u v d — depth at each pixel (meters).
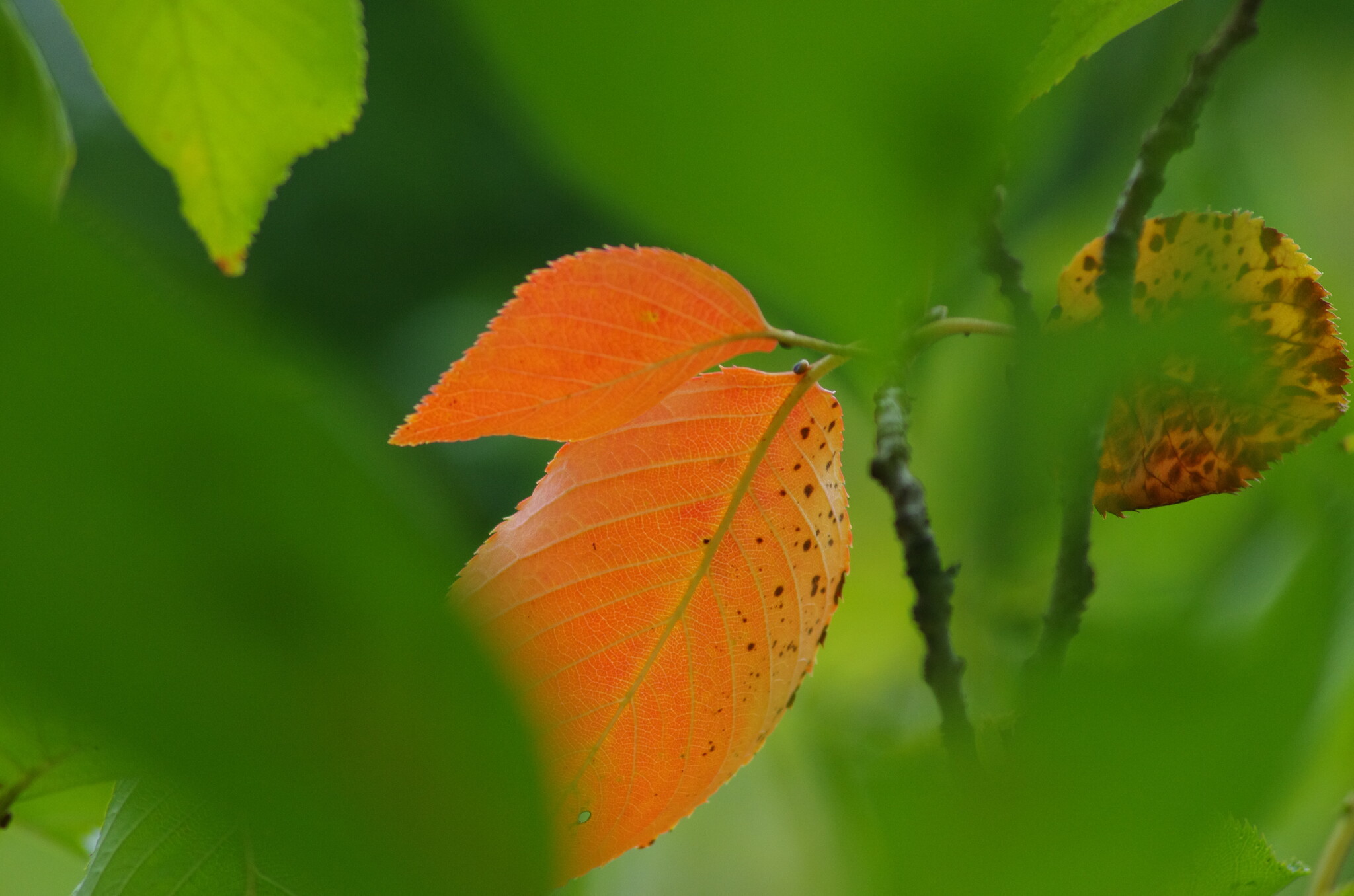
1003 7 0.28
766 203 0.28
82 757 0.88
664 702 1.11
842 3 0.27
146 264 0.27
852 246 0.29
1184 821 0.32
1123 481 1.03
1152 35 2.91
